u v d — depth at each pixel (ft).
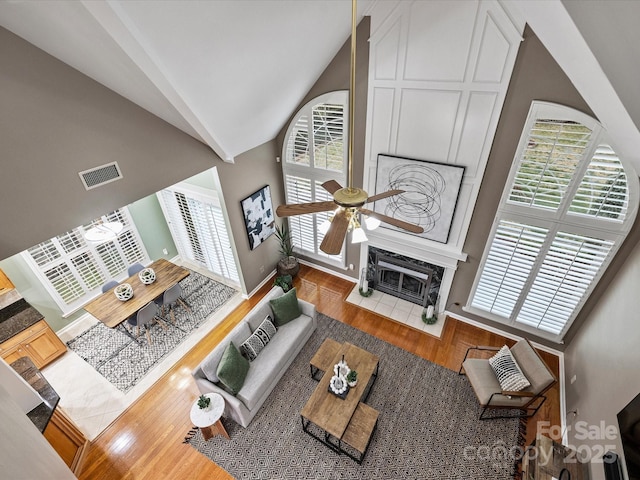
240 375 12.03
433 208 13.44
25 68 7.70
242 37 8.30
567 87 9.37
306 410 11.00
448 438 11.57
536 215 11.72
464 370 12.86
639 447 6.76
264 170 16.74
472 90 10.61
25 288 15.06
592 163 10.05
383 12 10.76
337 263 18.92
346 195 6.57
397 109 12.25
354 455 11.21
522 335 14.84
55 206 9.10
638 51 5.76
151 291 16.06
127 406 13.15
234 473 10.94
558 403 12.64
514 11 8.98
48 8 6.15
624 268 10.70
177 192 17.43
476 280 14.38
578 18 5.57
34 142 8.26
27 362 11.02
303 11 8.84
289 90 12.71
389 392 13.10
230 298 18.57
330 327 16.16
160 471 11.07
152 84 8.32
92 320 17.31
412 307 17.10
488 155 11.46
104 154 9.86
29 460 6.42
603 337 10.59
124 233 18.81
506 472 10.66
